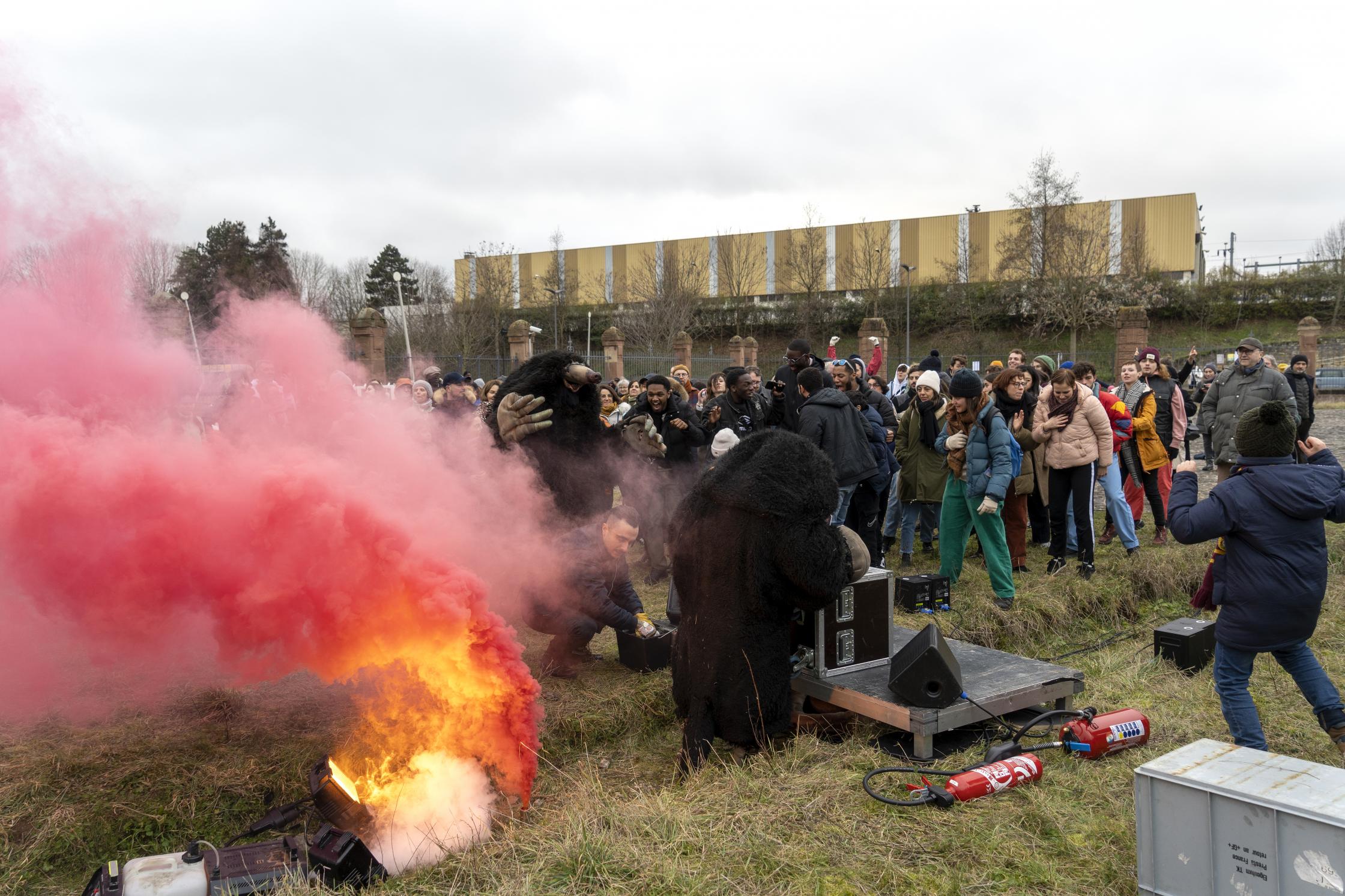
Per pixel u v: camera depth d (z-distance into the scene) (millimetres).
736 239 59812
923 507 8375
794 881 3164
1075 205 50812
